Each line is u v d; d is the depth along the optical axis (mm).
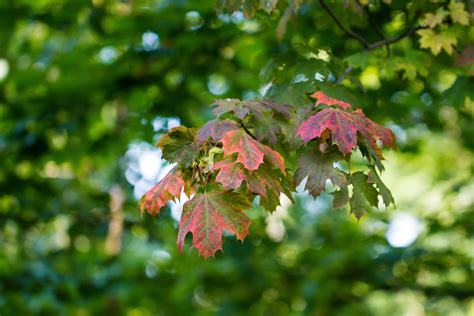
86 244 8461
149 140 6648
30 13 7004
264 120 2779
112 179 8203
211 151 2594
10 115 6637
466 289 7281
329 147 2699
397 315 11422
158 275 7641
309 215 8898
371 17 4234
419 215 7711
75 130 6633
